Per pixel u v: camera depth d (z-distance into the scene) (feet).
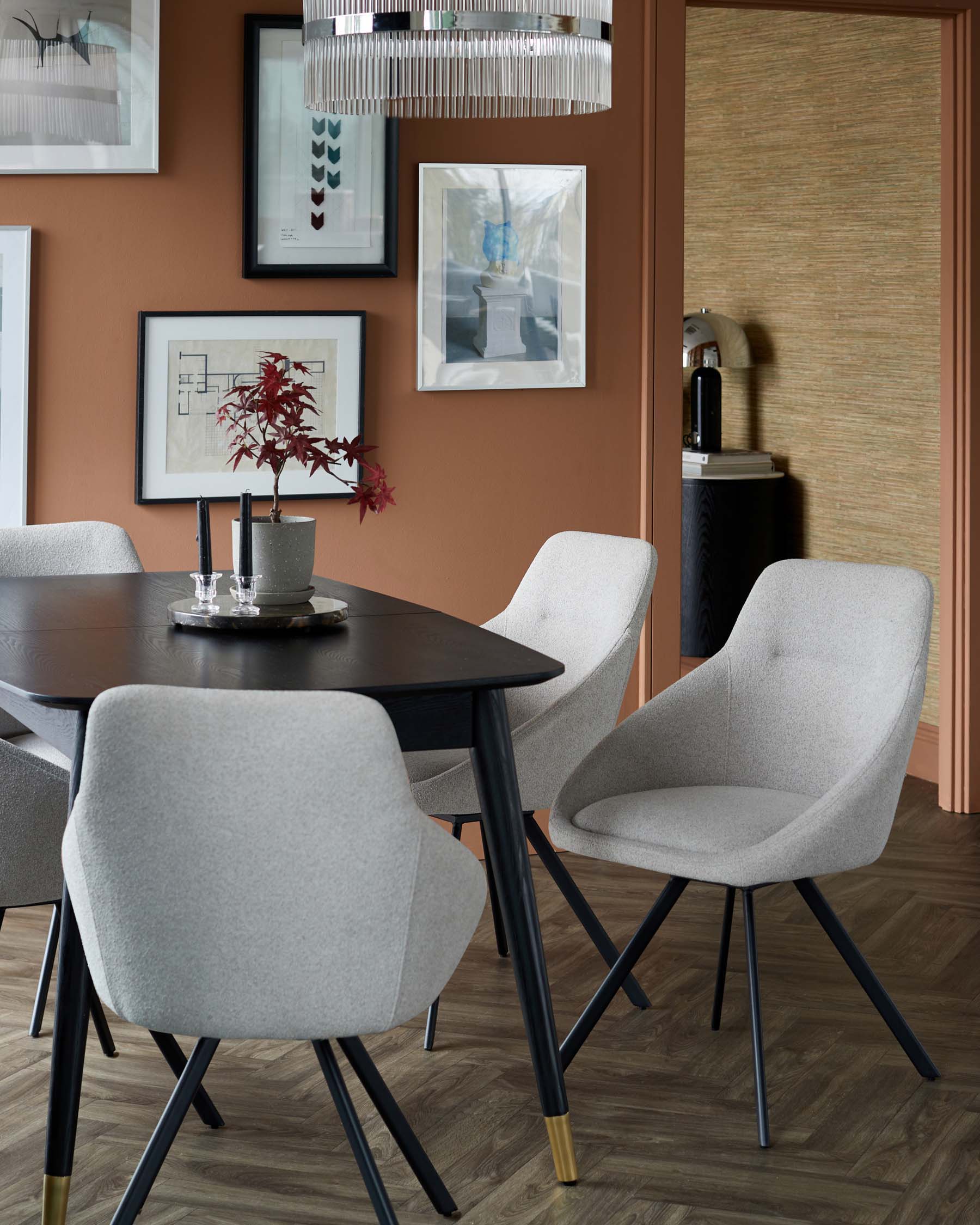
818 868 8.29
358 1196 7.66
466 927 6.49
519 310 13.48
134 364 12.57
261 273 12.66
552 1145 7.82
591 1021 8.98
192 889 5.91
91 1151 8.08
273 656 7.97
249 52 12.38
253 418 12.81
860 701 9.20
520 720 10.61
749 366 19.57
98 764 5.81
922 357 16.71
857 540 18.12
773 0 13.79
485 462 13.61
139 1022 6.22
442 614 9.61
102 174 12.30
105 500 12.64
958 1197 7.64
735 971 10.83
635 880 13.01
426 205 13.06
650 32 13.55
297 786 5.78
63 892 7.68
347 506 13.25
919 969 10.87
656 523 14.05
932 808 15.38
